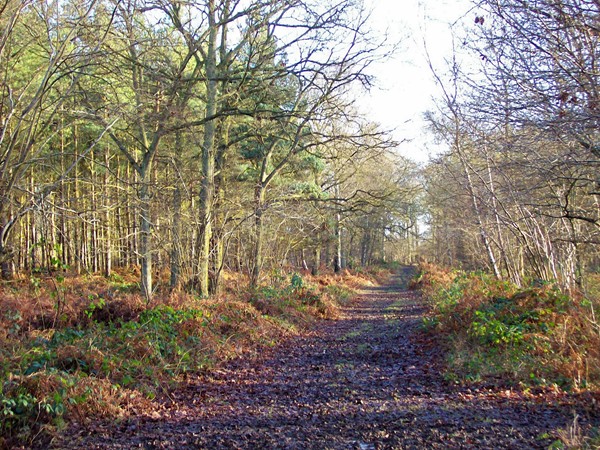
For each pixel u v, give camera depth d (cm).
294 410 687
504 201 1216
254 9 1538
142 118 1446
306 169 2509
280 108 1859
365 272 4462
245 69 1658
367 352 1136
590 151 684
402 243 7344
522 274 1862
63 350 802
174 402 747
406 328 1475
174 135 1925
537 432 556
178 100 1612
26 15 1123
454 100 1678
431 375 861
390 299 2695
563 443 503
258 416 662
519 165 800
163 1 1443
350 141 1866
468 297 1330
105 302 1174
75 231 2492
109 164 2422
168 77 1521
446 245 3866
